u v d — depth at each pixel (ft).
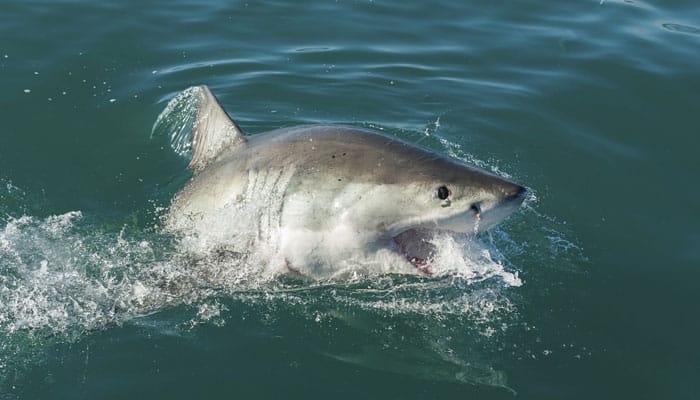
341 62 38.50
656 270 24.63
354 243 21.29
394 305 22.34
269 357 20.51
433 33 41.98
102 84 35.29
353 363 20.40
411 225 20.95
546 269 24.32
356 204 20.93
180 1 43.93
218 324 21.50
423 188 20.56
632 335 21.88
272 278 22.49
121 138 31.55
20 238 24.88
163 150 30.83
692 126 33.45
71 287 22.74
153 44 39.04
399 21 43.24
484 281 23.17
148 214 26.58
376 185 20.83
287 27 41.83
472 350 21.01
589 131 32.91
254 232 22.30
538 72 37.93
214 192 23.43
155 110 33.50
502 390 19.69
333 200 21.11
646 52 39.81
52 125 31.99
